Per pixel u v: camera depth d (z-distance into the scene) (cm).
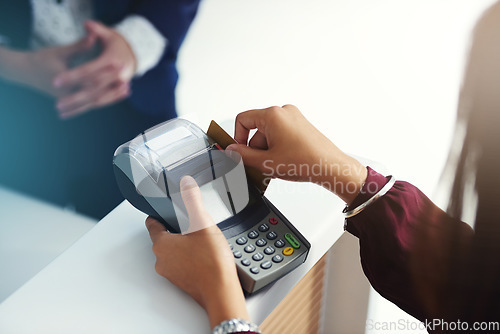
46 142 189
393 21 244
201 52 231
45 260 159
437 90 214
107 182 183
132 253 71
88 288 66
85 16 183
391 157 188
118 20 184
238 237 67
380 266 70
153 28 181
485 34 50
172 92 191
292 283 71
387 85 216
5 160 188
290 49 232
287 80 219
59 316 63
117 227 75
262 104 209
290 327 89
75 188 183
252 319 65
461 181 59
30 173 182
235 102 210
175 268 64
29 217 175
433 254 66
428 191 173
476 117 53
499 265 62
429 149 192
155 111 192
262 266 65
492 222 60
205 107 206
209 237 63
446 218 65
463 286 64
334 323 105
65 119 191
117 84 187
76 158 188
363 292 97
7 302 65
